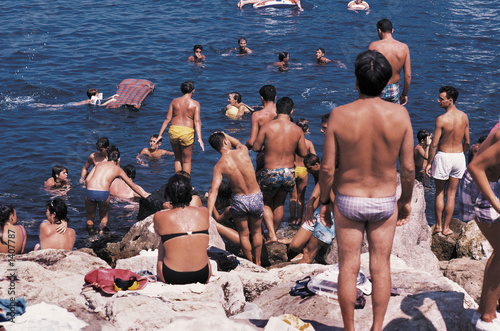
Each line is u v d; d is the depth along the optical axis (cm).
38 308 433
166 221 507
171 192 514
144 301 437
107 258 764
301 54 1908
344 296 353
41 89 1539
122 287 477
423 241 780
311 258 750
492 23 2348
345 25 2322
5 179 1041
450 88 809
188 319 413
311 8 2619
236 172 716
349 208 339
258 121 882
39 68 1719
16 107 1411
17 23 2272
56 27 2222
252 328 412
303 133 850
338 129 331
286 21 2372
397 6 2689
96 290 482
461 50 1956
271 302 507
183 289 488
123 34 2136
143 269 609
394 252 706
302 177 908
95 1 2727
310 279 498
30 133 1258
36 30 2167
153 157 1173
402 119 324
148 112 1413
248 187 727
